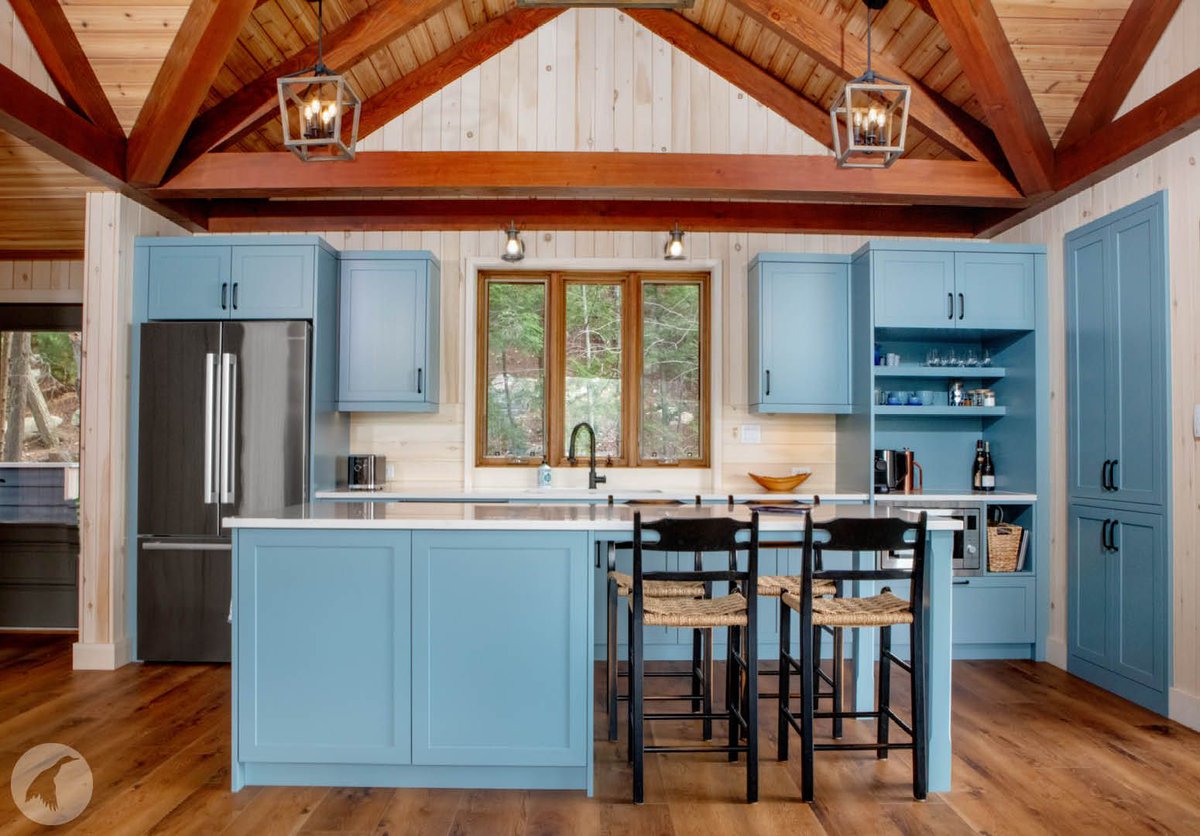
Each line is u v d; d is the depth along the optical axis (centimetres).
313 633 257
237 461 409
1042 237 435
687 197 391
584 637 255
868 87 275
